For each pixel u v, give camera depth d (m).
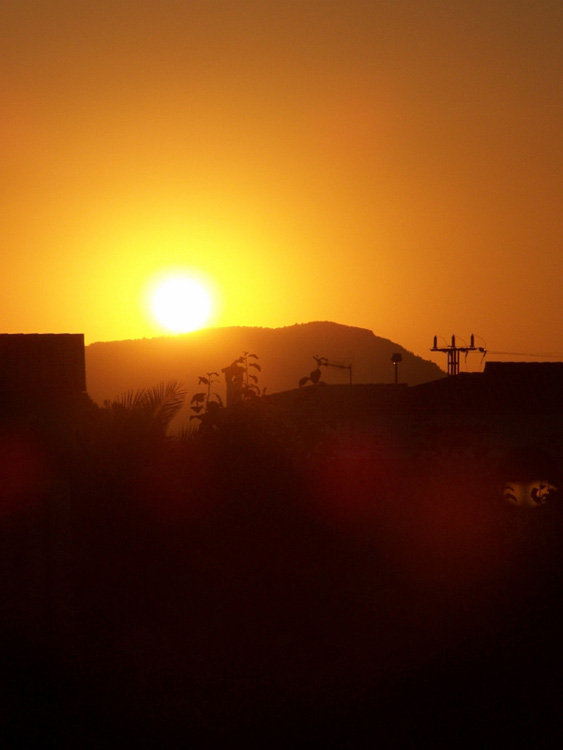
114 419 49.34
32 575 40.88
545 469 71.88
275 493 49.31
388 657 37.94
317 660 37.94
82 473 47.22
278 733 30.39
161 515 47.97
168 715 31.73
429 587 48.00
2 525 40.47
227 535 48.09
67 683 34.25
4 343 48.50
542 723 30.17
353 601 46.25
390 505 52.75
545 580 48.38
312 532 48.72
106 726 30.92
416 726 30.50
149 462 48.56
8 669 35.28
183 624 43.75
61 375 48.94
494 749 28.34
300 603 46.03
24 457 43.03
